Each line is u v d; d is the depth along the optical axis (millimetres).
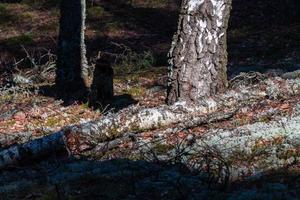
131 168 7812
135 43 26500
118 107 13266
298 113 9312
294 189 6324
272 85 11211
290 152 7516
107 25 29281
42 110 13477
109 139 9438
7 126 12438
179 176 7098
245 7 29797
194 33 10297
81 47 15508
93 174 7695
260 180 6781
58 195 6871
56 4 32875
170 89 10539
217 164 7258
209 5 10242
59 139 9125
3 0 34531
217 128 9273
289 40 22344
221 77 10617
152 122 9734
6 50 26391
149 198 6621
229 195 6398
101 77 13617
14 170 8852
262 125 8859
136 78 17672
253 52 21594
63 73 15508
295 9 27953
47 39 28031
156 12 30781
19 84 17141
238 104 10375
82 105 13859
